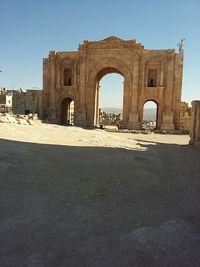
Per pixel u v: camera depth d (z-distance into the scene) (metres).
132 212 6.68
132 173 10.97
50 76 53.69
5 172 9.24
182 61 47.78
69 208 6.70
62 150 15.59
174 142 30.41
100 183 9.09
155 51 48.50
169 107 48.28
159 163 14.22
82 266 4.28
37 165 10.89
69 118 61.09
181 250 4.97
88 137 25.55
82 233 5.38
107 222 5.98
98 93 55.59
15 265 4.22
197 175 11.71
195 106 26.84
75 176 9.72
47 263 4.31
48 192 7.81
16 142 15.94
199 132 26.45
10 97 70.69
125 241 5.12
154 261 4.55
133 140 29.36
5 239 4.99
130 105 49.81
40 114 53.94
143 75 49.09
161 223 6.10
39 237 5.13
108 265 4.35
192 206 7.48
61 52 53.03
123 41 49.41
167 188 9.19
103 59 50.62
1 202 6.76
